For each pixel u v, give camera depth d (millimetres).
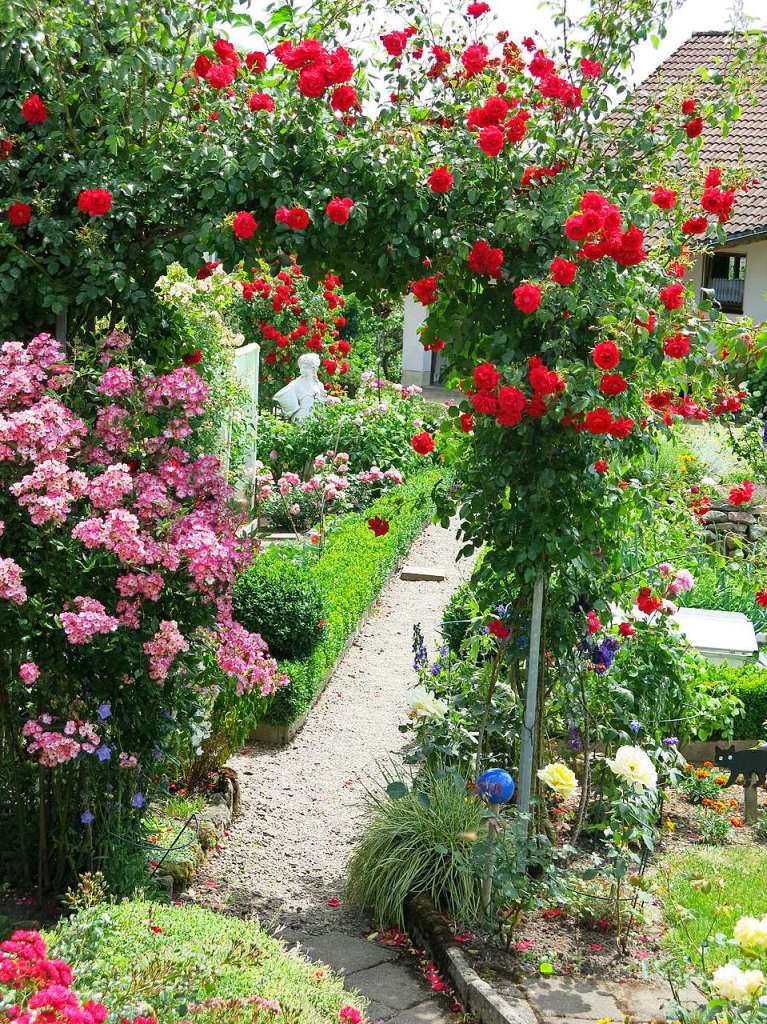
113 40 4352
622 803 4445
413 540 11734
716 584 7930
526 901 4418
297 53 4234
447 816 4758
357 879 4766
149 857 4754
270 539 10555
